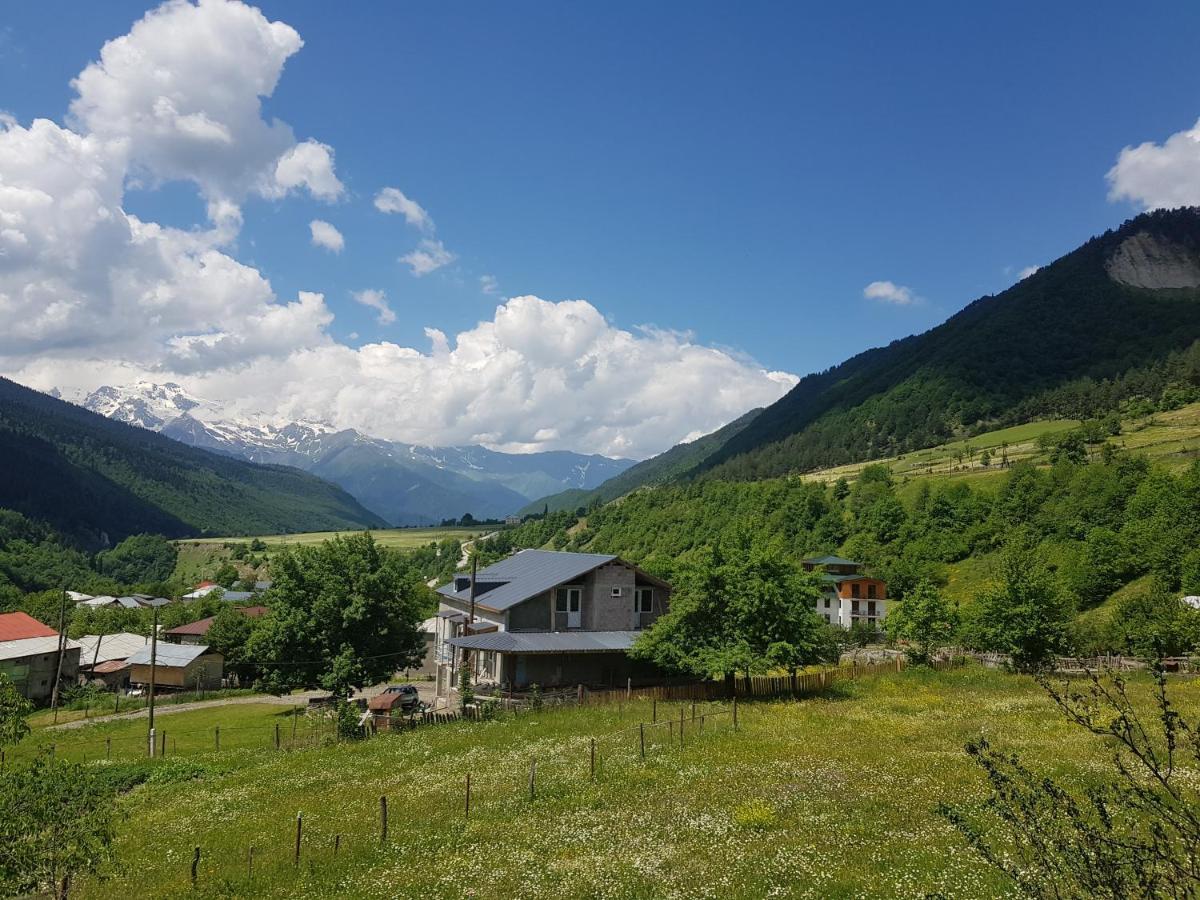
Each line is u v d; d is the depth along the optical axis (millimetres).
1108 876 6660
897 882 14086
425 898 16578
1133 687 40500
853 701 42719
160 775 37438
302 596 61156
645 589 58781
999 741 27609
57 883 19656
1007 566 57844
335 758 36406
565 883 16391
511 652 49250
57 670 80875
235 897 18203
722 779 24375
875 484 169875
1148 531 95062
